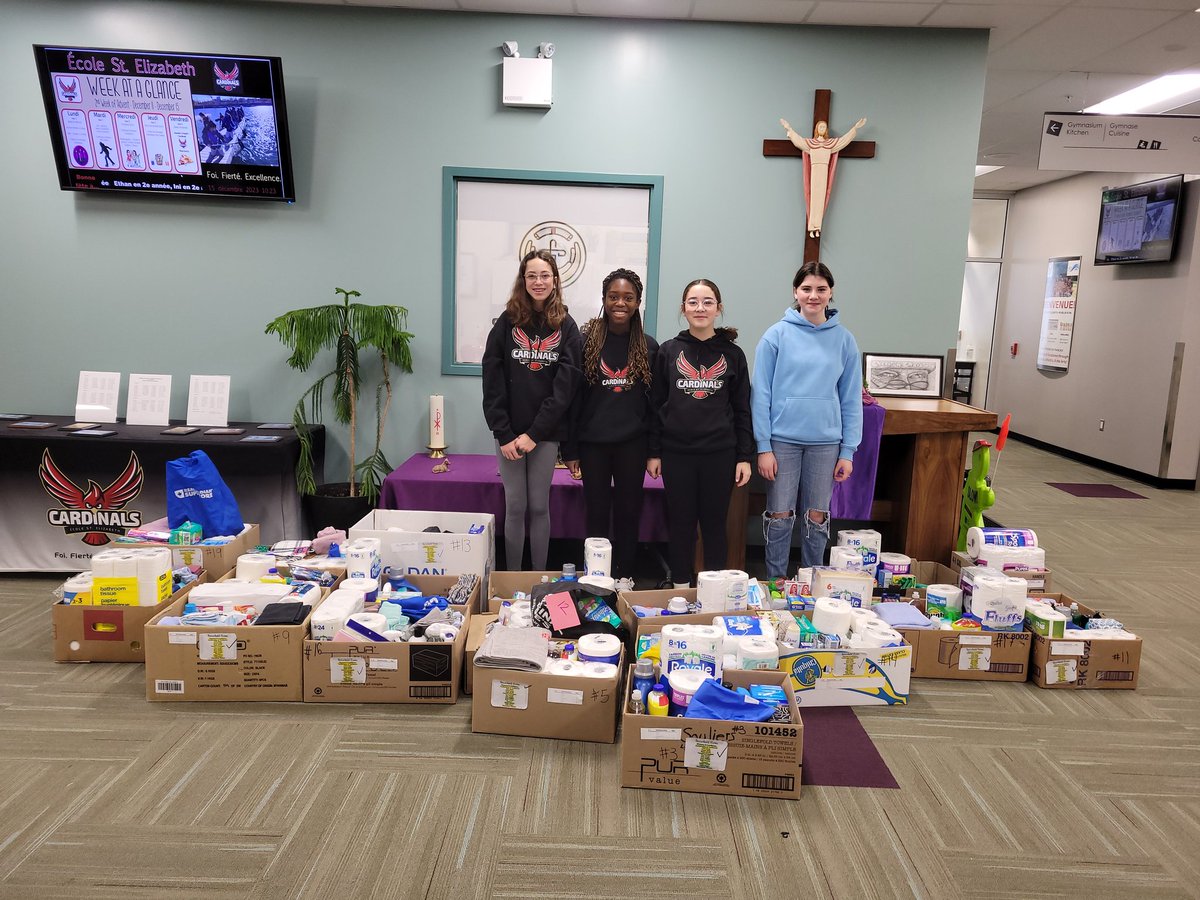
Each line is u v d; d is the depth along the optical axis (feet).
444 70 13.25
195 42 13.10
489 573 11.01
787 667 8.50
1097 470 23.88
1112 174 23.82
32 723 7.86
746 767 6.92
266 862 5.98
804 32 13.24
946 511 12.50
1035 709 8.74
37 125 13.16
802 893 5.83
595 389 10.75
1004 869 6.14
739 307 13.93
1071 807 6.97
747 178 13.58
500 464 11.19
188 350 13.88
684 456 10.58
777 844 6.36
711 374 10.51
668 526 11.71
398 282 13.80
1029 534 10.98
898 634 8.84
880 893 5.85
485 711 7.82
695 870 6.03
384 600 9.35
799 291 10.59
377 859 6.04
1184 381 20.83
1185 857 6.34
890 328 14.05
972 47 13.37
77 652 9.14
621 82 13.32
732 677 7.71
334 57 13.19
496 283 13.84
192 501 10.69
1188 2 12.25
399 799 6.77
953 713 8.61
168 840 6.19
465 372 14.02
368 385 14.07
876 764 7.57
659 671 7.93
